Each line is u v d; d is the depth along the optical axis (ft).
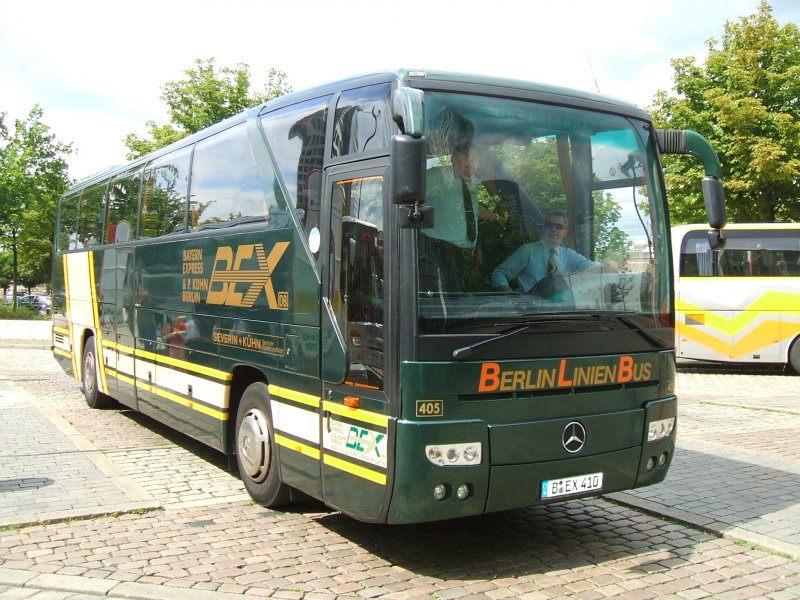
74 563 16.98
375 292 16.03
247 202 22.16
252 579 16.22
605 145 18.48
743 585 16.21
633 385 17.94
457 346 15.46
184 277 26.35
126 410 37.78
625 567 17.22
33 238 117.50
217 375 23.65
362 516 16.35
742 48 71.97
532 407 16.28
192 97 97.04
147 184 31.22
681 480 24.59
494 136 16.84
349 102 17.67
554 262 17.12
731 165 72.13
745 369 60.59
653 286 18.65
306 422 18.52
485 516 20.97
